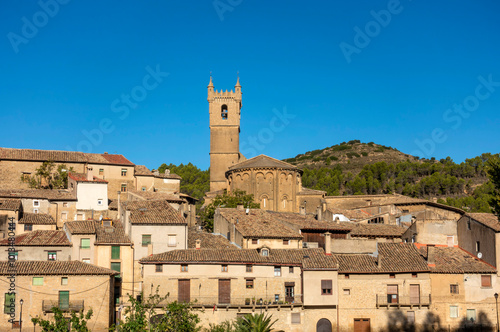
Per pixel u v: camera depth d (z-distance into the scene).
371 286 81.62
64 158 129.12
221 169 165.88
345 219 112.81
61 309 74.19
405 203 122.88
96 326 74.69
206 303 77.88
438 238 94.81
